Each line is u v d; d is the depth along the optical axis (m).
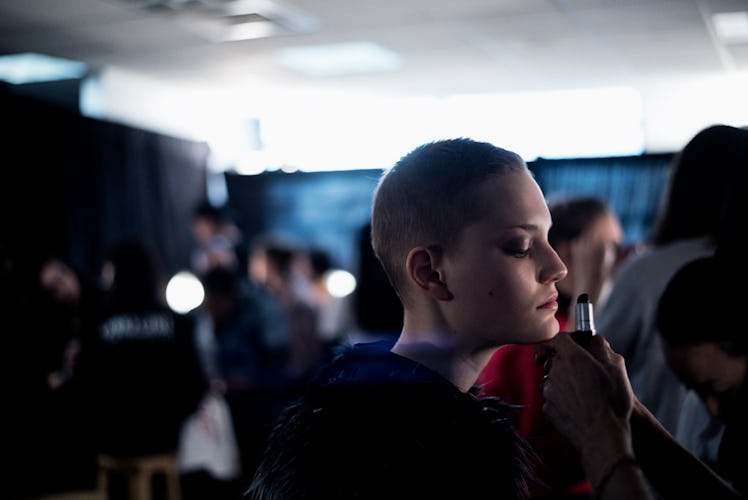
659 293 1.74
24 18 5.58
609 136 7.96
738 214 1.60
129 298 3.73
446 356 0.91
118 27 5.84
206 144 8.38
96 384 3.74
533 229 0.89
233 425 4.63
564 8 5.38
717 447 1.32
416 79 7.48
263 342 4.84
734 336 1.14
